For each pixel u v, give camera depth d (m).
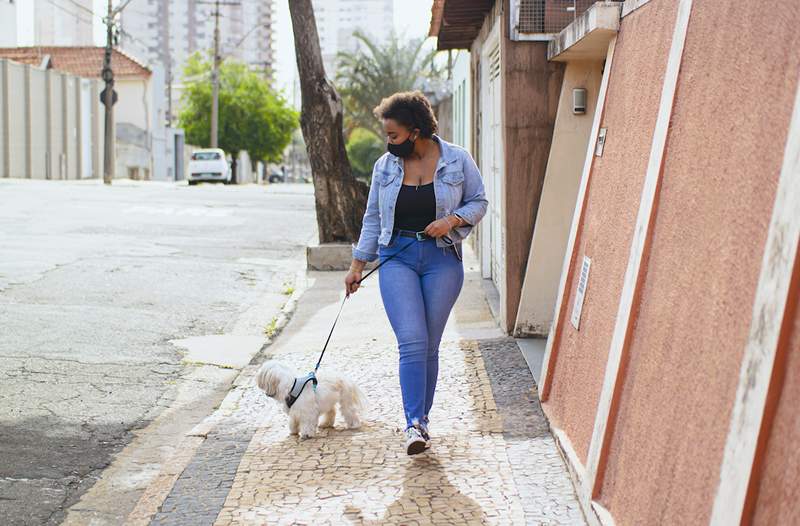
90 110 51.78
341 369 7.34
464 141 14.53
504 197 7.77
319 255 13.26
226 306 10.61
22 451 5.64
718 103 3.43
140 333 9.00
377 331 8.83
